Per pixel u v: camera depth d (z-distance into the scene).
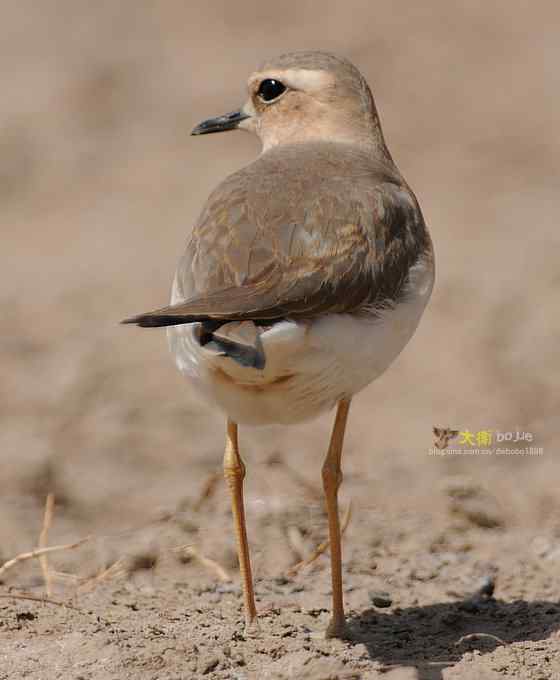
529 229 21.19
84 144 25.48
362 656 8.92
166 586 10.62
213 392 8.45
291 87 10.65
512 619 9.80
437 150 24.69
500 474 13.81
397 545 11.71
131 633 9.04
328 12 31.45
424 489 13.30
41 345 17.72
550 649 8.92
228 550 11.34
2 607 9.56
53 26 31.05
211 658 8.59
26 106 26.81
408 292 8.90
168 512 12.42
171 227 22.12
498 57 28.73
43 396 16.05
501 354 17.06
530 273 19.28
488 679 8.32
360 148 10.34
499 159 24.25
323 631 9.46
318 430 15.34
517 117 25.98
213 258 8.48
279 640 9.11
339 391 8.55
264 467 13.60
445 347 17.41
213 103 26.72
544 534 11.99
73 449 14.58
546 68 28.02
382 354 8.63
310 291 8.23
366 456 14.43
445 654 8.96
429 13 31.20
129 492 13.34
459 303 18.58
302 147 10.07
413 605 10.16
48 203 23.38
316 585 10.60
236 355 7.62
